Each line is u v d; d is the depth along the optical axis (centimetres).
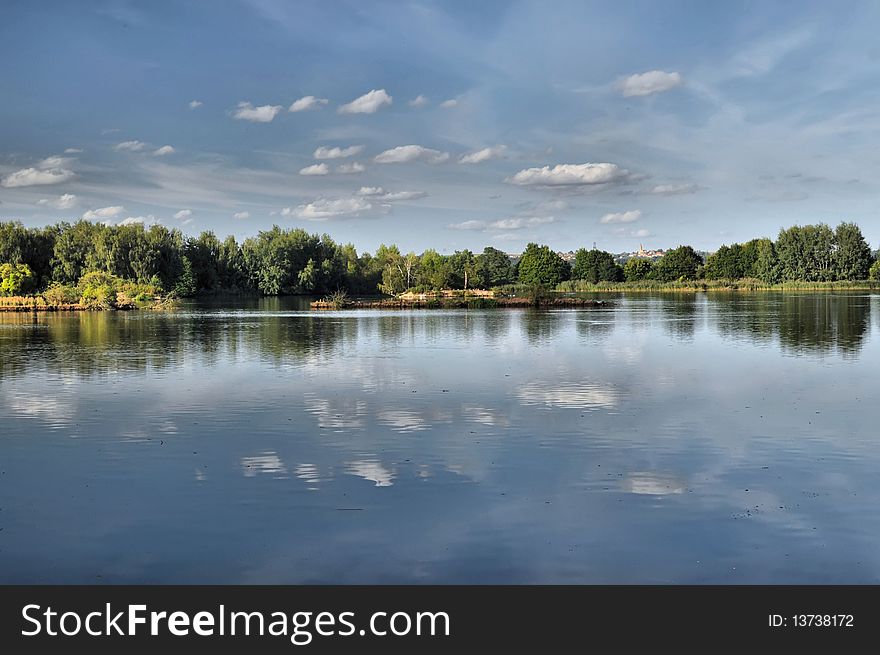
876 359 3181
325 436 1786
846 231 15800
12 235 12612
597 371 2903
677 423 1911
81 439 1766
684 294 13512
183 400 2280
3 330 5284
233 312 8162
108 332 5084
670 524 1180
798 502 1280
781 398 2266
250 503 1291
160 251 13088
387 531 1157
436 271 12400
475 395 2350
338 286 15350
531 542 1112
